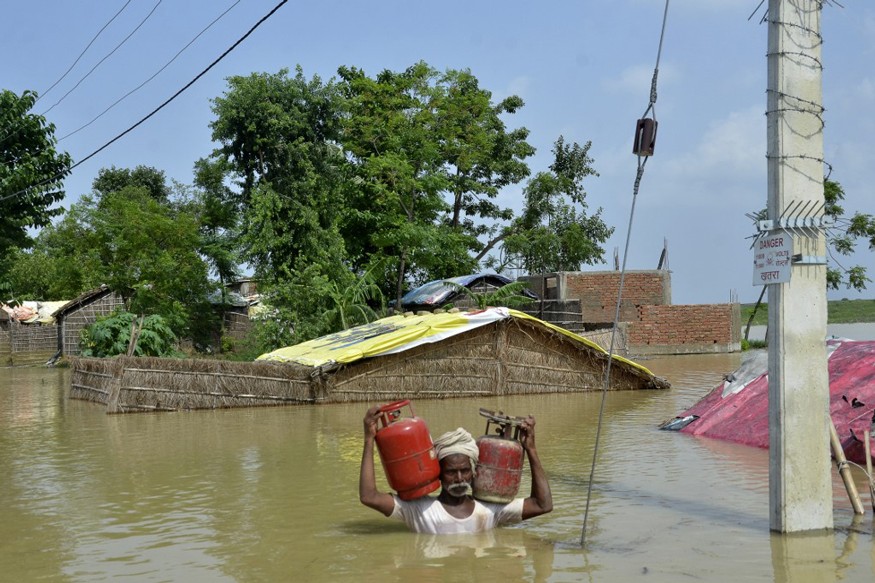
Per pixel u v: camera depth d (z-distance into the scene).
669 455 10.80
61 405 19.25
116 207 38.00
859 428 9.61
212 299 39.97
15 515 8.14
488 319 19.03
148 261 35.78
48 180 26.17
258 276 32.59
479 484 6.91
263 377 17.72
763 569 5.82
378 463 10.70
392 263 34.97
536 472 6.95
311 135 34.88
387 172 35.62
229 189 41.38
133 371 16.89
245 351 30.91
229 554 6.56
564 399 18.64
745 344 35.66
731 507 7.78
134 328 26.44
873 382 10.50
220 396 17.41
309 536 7.02
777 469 6.76
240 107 33.66
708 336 35.00
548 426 14.02
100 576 6.08
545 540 6.71
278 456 11.38
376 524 7.39
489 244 44.75
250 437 13.25
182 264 37.31
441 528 6.91
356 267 38.00
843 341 12.16
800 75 6.90
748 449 11.15
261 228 32.50
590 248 43.06
